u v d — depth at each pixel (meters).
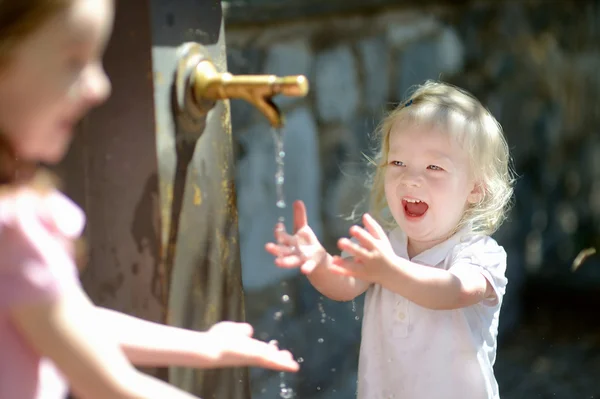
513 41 5.80
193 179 1.89
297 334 4.41
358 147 4.77
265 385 4.25
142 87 1.79
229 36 4.05
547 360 5.16
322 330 4.54
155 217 1.80
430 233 2.27
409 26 5.03
